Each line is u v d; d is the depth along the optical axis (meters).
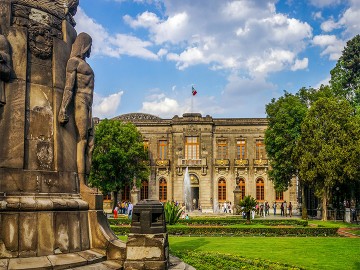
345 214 35.78
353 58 49.19
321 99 37.25
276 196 58.41
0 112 8.05
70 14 9.70
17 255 7.65
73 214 8.60
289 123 42.09
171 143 60.09
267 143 44.69
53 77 8.91
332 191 40.09
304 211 39.09
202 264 11.07
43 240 7.98
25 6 8.68
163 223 8.99
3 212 7.66
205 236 23.00
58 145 8.80
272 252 15.48
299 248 16.72
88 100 9.48
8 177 7.97
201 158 58.69
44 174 8.45
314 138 35.91
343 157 34.44
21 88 8.35
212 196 58.41
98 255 8.69
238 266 11.25
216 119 60.19
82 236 8.79
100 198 9.34
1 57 7.96
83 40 9.58
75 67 9.30
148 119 60.78
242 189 58.91
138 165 51.84
